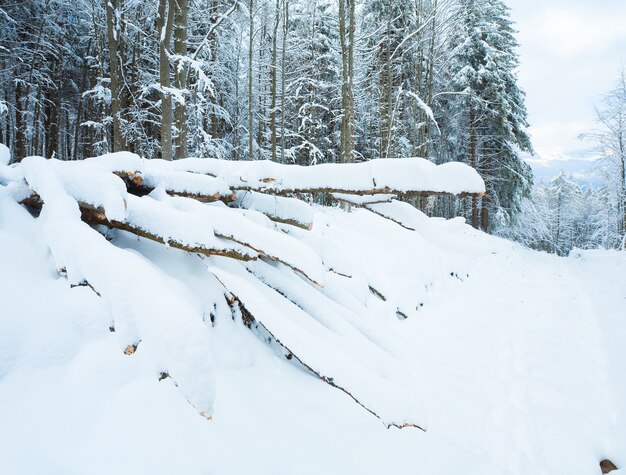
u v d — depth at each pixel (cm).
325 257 318
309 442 197
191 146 1435
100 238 182
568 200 4934
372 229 702
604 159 2458
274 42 1791
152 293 148
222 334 225
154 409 168
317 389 238
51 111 1967
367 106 2230
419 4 1592
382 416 176
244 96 2088
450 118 2347
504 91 2244
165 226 216
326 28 2259
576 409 347
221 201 307
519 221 2567
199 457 161
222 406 188
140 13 1348
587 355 486
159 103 1272
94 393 165
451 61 2152
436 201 2400
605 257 1582
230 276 224
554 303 755
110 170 251
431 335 463
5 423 142
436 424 279
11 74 1758
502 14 2459
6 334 167
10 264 190
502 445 279
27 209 243
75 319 187
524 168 2397
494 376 386
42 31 1722
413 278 566
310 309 262
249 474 166
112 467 144
